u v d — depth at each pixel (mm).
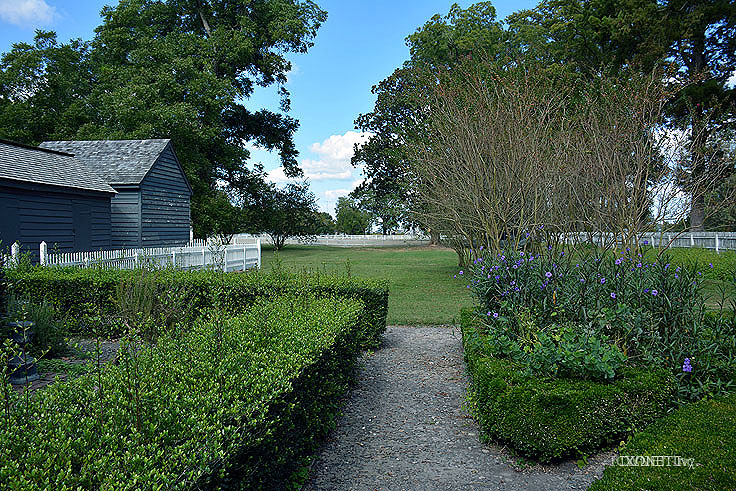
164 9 29078
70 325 7621
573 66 21688
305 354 3506
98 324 6617
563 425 3648
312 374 3590
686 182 10914
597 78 16891
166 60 25750
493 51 23484
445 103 13000
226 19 30391
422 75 15711
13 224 12273
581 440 3646
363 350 7336
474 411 4605
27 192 12680
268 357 3352
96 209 15391
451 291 14062
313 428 3779
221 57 29031
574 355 4004
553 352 4098
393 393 5430
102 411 2299
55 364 5949
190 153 25703
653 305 4555
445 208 13672
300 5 31562
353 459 3809
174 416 2309
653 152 10844
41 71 27828
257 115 34906
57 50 28328
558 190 10727
